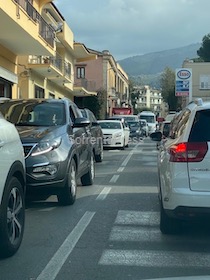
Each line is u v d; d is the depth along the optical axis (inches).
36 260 214.8
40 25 882.1
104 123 979.3
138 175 514.6
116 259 215.8
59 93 1529.3
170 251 227.9
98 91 2171.5
